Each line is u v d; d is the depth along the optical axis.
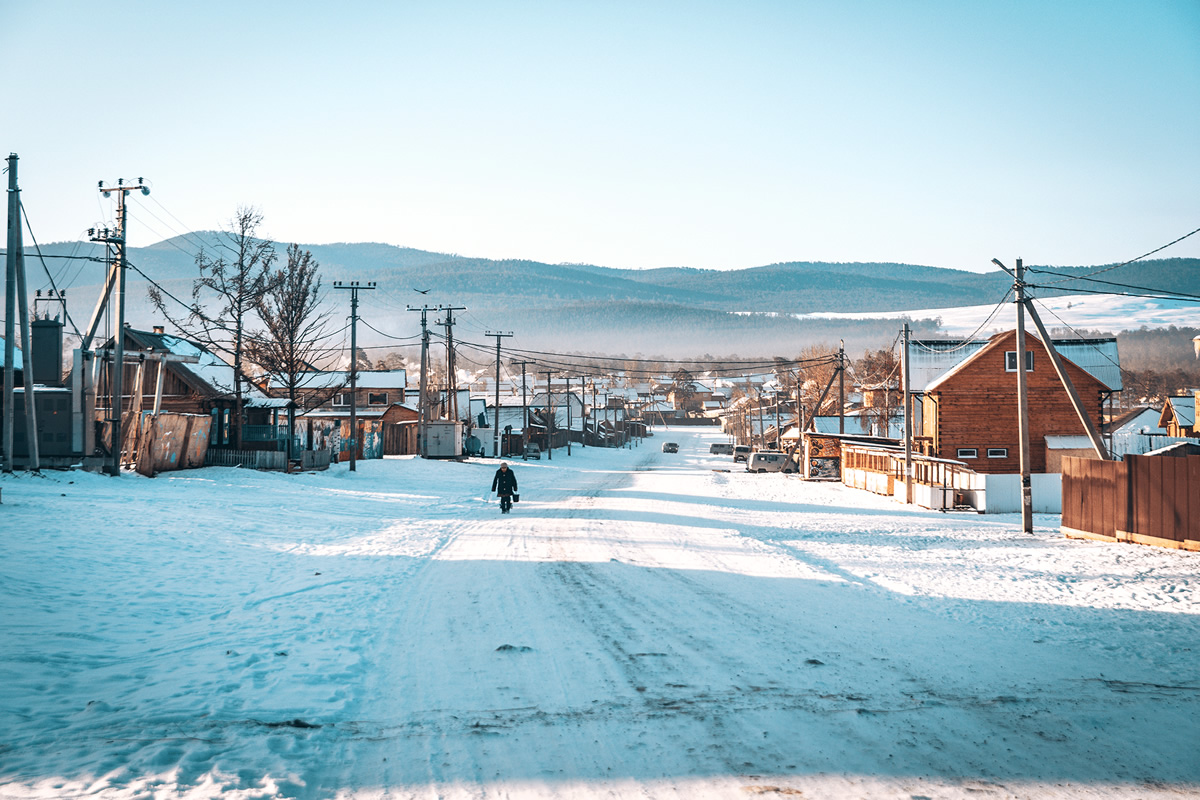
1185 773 5.66
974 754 5.98
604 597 12.77
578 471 60.78
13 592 10.38
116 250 28.19
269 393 47.53
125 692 7.27
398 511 27.55
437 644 9.59
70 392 27.44
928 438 41.41
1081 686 7.93
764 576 15.17
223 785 5.23
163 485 26.47
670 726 6.59
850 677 8.14
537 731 6.49
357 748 6.11
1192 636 10.41
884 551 19.64
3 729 6.10
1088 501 22.11
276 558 15.97
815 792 5.25
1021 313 24.64
